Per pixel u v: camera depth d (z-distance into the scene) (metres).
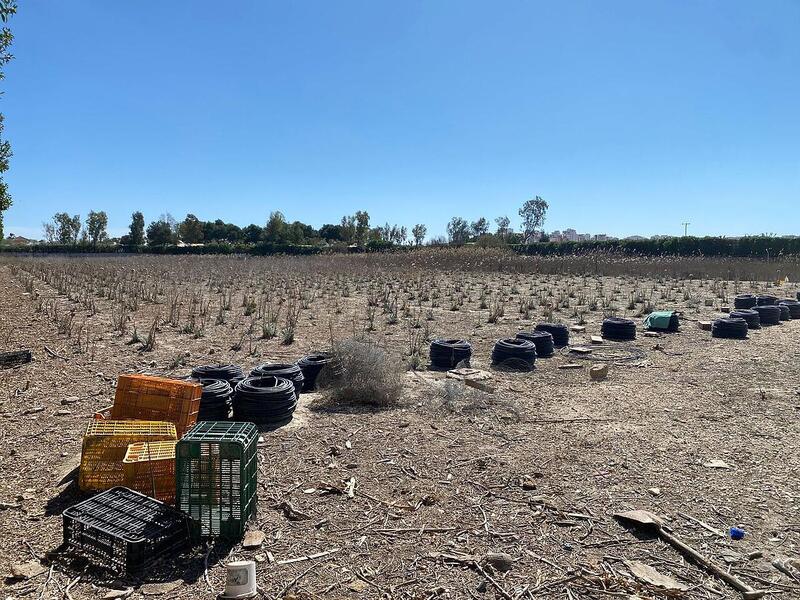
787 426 6.43
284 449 5.60
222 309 14.50
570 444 5.82
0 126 9.51
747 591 3.38
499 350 9.55
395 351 10.48
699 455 5.54
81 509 3.86
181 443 3.80
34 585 3.38
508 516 4.30
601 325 13.45
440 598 3.32
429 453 5.55
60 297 17.66
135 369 8.85
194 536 3.82
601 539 3.99
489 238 48.00
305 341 11.51
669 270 29.14
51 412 6.63
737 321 12.34
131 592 3.32
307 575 3.52
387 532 4.05
